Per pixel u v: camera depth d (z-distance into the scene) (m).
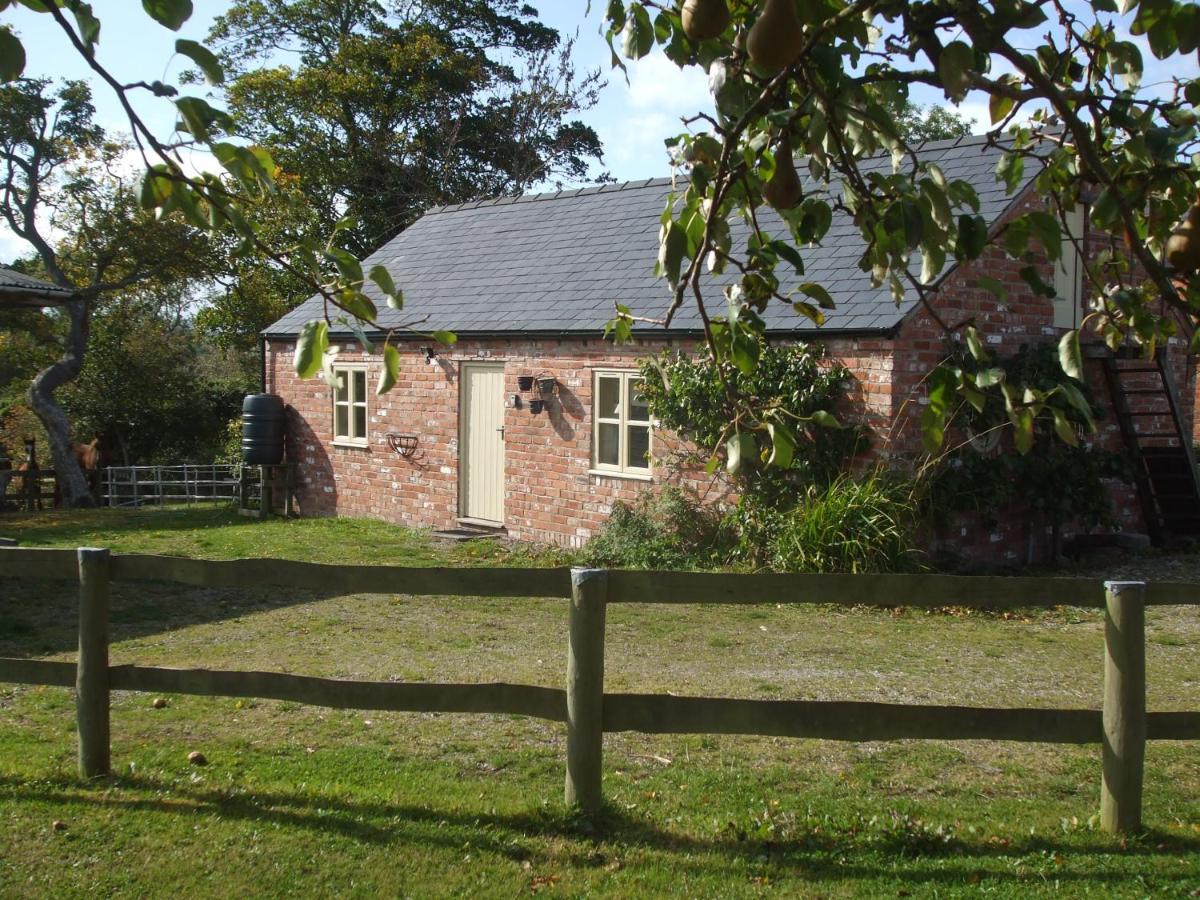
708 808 5.23
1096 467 12.86
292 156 32.69
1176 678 8.19
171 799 5.18
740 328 2.88
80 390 28.20
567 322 14.67
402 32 35.03
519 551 14.53
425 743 6.32
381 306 17.95
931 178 2.58
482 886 4.35
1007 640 9.42
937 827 4.90
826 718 4.73
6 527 17.52
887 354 11.54
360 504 18.30
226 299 31.45
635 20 3.00
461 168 36.28
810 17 2.60
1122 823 4.80
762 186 2.98
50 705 6.99
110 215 24.91
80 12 2.39
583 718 4.90
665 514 13.08
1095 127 2.98
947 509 11.74
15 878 4.36
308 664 8.28
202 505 21.97
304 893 4.28
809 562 11.28
